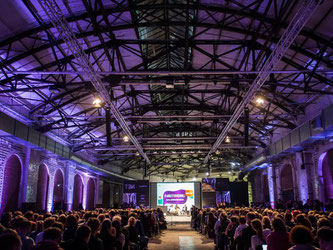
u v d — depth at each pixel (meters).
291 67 15.91
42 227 7.12
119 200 44.16
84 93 19.08
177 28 15.19
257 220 6.43
